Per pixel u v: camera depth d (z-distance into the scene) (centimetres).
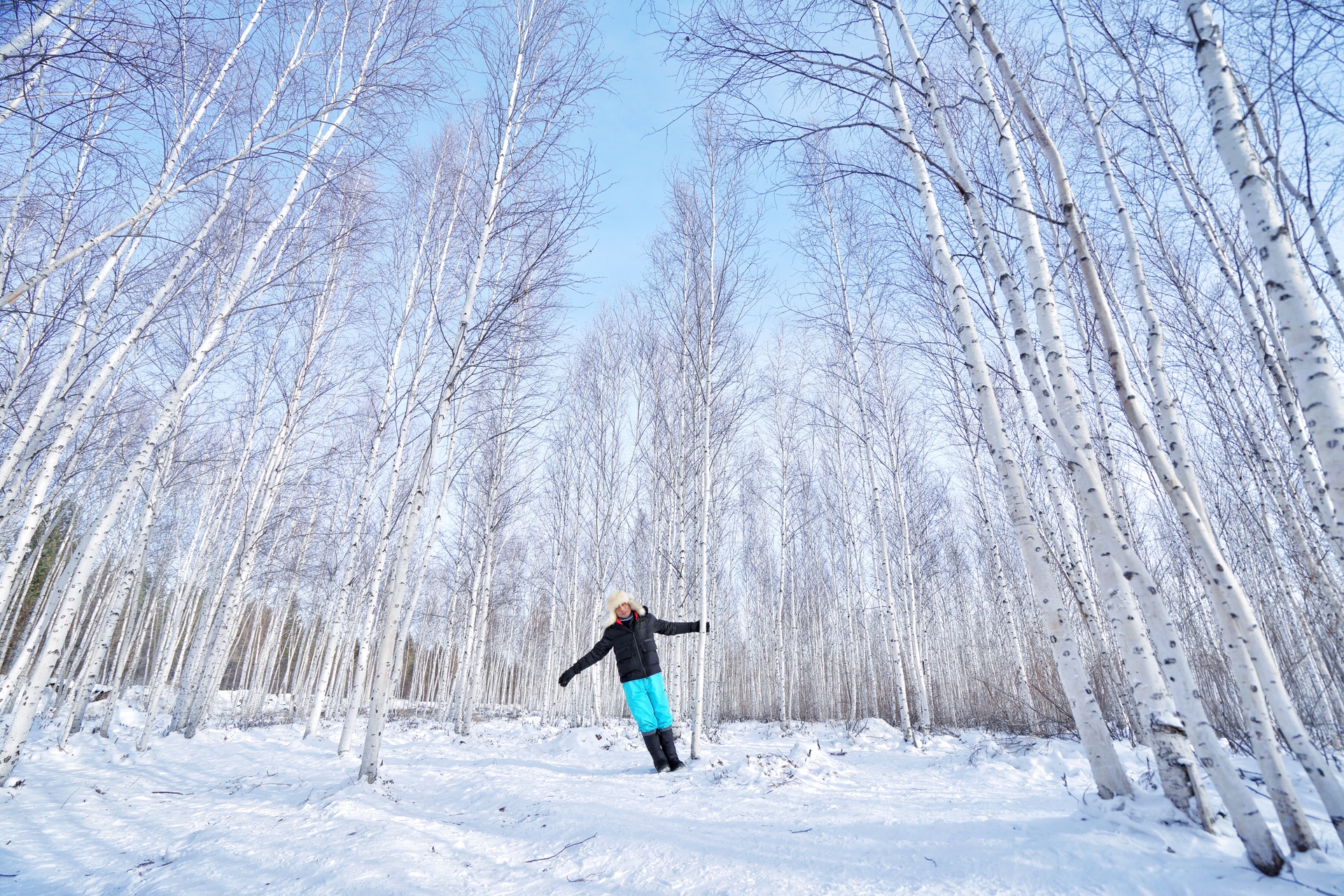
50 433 834
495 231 743
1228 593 257
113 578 1466
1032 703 1098
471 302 692
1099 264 646
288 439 1200
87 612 1550
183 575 1549
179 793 582
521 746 987
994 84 614
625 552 1738
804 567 2477
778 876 267
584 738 904
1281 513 557
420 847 344
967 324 368
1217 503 757
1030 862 249
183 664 1805
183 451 1234
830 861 278
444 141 1131
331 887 289
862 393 1153
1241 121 237
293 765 742
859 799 435
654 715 575
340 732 1266
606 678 2225
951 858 266
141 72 479
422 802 487
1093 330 617
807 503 2091
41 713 1406
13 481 691
